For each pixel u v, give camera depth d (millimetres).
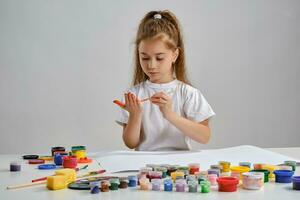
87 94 2486
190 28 2525
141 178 988
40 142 2479
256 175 957
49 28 2449
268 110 2607
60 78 2471
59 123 2482
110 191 935
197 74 2541
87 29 2469
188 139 1692
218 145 2584
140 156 1304
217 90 2562
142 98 1722
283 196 897
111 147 2516
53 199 879
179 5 2516
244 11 2559
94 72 2482
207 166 1187
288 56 2600
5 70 2439
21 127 2465
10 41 2434
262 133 2611
